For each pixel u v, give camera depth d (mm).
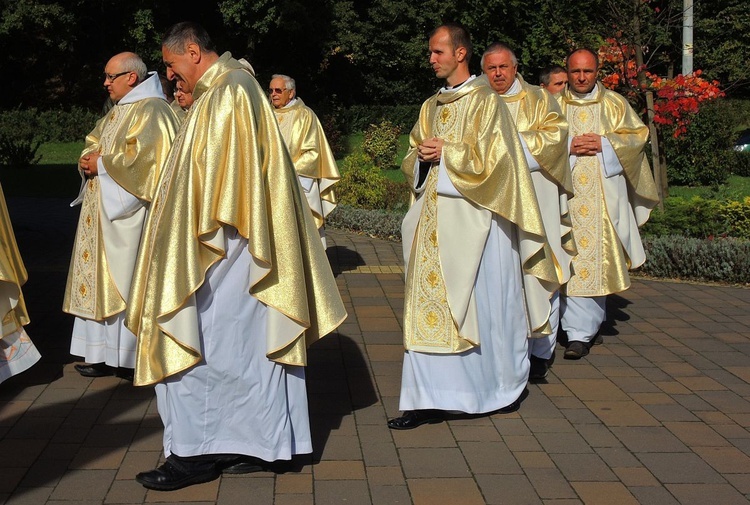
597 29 11555
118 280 5434
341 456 4441
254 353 4008
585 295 6289
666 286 8727
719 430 4871
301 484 4105
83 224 5621
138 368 3920
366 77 33469
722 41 18188
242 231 3867
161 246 3857
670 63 14117
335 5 30109
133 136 5395
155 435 4707
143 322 3914
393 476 4211
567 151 5684
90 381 5613
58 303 7707
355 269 9383
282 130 8656
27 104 31828
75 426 4836
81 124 26766
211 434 4020
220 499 3934
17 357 5359
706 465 4379
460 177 4719
